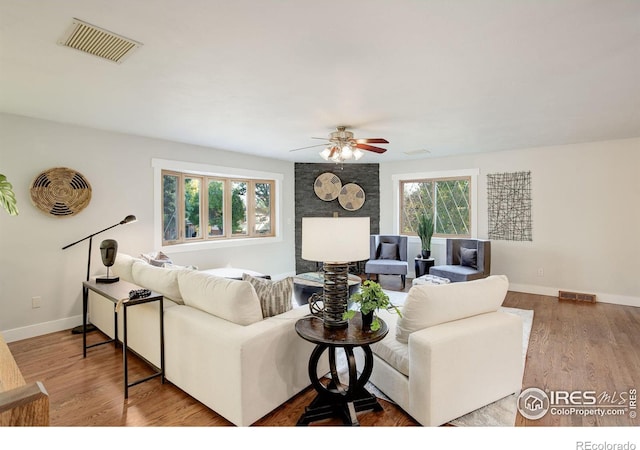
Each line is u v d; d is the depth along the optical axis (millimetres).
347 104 3049
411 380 1974
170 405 2191
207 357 2084
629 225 4441
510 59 2168
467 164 5609
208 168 4973
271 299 2287
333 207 6469
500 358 2188
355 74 2396
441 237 6035
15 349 3090
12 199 2691
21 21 1728
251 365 1920
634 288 4434
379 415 2064
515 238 5227
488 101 2969
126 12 1651
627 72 2361
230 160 5262
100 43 1960
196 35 1868
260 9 1624
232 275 4465
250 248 5656
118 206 4023
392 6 1602
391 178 6453
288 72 2359
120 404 2199
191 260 4859
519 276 5215
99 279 3096
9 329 3285
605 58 2152
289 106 3098
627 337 3330
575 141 4590
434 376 1856
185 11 1640
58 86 2598
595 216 4648
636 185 4387
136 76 2416
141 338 2732
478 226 5543
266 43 1958
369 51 2057
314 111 3248
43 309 3484
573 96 2838
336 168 6469
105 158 3910
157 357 2545
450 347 1923
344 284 2068
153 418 2049
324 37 1892
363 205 6531
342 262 1925
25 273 3377
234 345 1901
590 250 4691
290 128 3883
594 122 3641
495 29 1808
